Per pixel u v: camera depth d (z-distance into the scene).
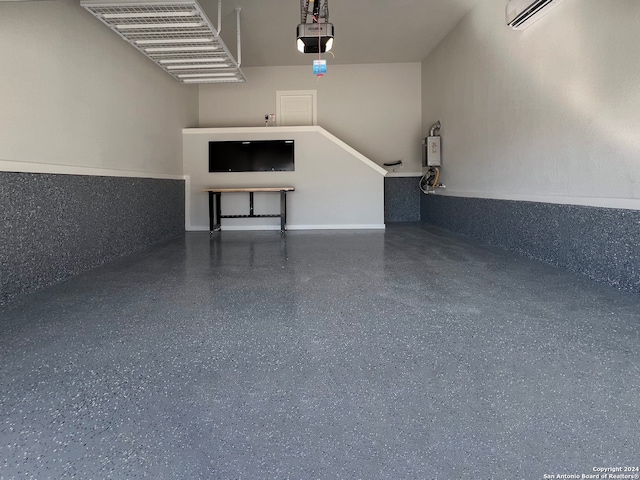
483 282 3.20
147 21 4.05
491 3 5.12
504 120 4.81
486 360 1.77
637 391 1.50
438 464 1.12
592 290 2.92
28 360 1.82
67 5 3.77
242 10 5.69
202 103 8.69
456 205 6.50
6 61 2.96
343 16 6.09
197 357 1.84
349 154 7.52
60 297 2.91
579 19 3.43
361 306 2.60
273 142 7.51
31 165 3.15
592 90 3.28
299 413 1.38
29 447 1.21
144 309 2.59
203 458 1.16
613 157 3.05
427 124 8.18
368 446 1.20
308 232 7.06
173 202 6.76
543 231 4.00
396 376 1.64
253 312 2.50
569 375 1.63
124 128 4.98
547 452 1.17
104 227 4.33
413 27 6.55
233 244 5.65
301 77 8.68
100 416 1.37
